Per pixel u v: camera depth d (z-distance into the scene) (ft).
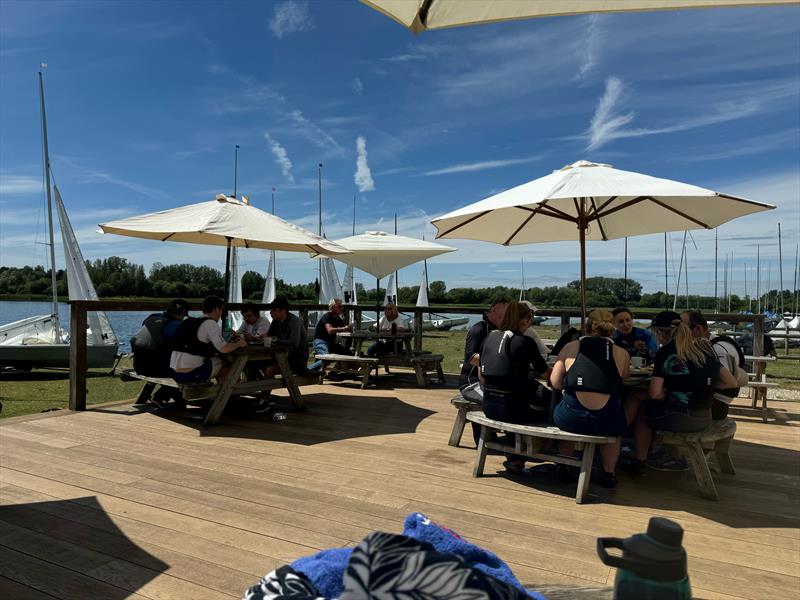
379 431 14.87
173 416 16.53
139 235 20.01
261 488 10.19
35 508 9.11
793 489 10.56
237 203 17.39
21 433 14.34
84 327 17.40
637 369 12.29
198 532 8.18
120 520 8.63
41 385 35.06
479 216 16.67
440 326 100.99
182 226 15.58
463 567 2.68
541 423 10.66
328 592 3.54
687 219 16.25
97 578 6.79
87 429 14.82
